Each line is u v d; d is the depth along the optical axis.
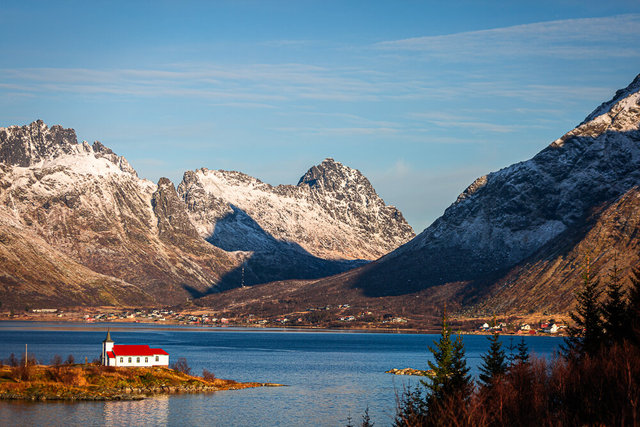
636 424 60.09
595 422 64.69
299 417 158.25
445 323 121.69
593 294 130.25
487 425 65.94
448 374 116.38
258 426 147.62
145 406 165.00
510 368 115.62
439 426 67.94
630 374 65.88
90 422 145.50
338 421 154.25
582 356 94.56
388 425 150.88
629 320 97.94
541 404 67.94
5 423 142.12
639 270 102.69
